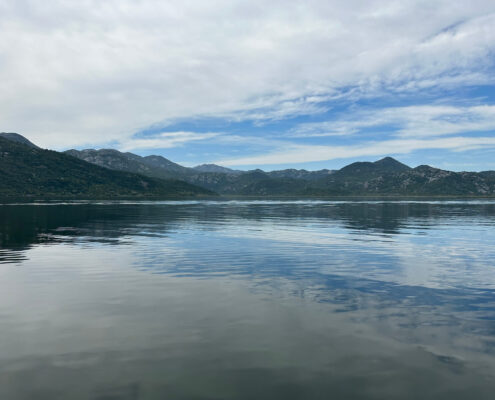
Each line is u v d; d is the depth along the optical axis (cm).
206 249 2591
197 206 10956
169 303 1332
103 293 1461
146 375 809
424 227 4269
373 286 1584
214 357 898
